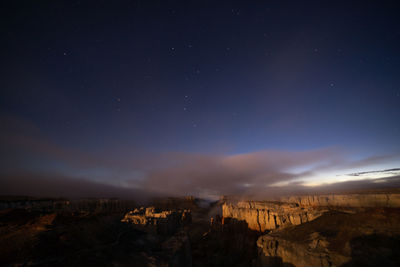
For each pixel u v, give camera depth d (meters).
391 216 55.03
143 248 44.47
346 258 46.03
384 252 43.56
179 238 59.38
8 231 35.50
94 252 35.31
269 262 63.09
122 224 57.50
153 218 85.56
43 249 31.08
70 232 38.03
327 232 59.25
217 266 86.81
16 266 26.59
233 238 109.06
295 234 66.25
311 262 50.69
